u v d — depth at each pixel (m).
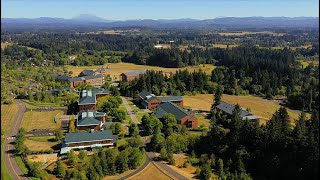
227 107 187.88
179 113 171.88
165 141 141.12
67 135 141.00
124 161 124.50
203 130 164.50
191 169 128.12
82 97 194.62
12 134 158.88
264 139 130.75
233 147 135.00
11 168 123.31
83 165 122.25
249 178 120.31
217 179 120.88
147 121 158.12
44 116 187.75
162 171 125.25
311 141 116.12
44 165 126.12
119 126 157.00
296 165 119.00
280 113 150.62
